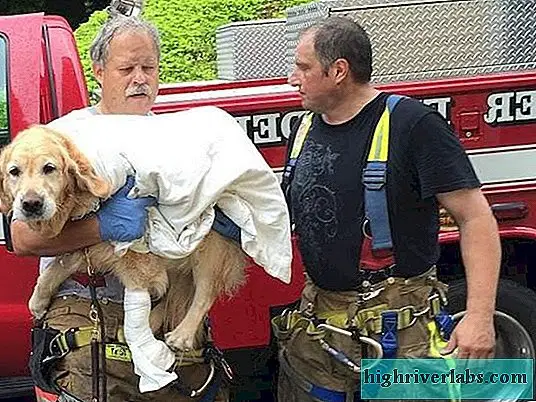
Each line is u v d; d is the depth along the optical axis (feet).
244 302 13.60
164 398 10.19
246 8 23.89
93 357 9.82
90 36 22.35
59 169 8.80
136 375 10.00
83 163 8.96
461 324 10.31
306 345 11.29
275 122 13.67
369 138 10.50
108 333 9.89
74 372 10.03
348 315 10.82
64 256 9.91
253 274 13.55
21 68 13.33
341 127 10.69
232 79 18.37
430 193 10.25
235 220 9.58
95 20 23.09
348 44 10.45
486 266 10.24
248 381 15.11
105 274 9.74
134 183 9.22
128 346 9.73
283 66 18.29
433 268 10.92
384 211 10.36
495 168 14.07
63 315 10.07
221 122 9.76
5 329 13.48
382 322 10.68
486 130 14.03
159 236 9.32
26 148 8.77
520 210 14.14
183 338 9.62
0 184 9.04
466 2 14.65
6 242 13.21
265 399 15.34
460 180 10.18
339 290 10.89
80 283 10.17
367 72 10.61
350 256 10.65
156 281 9.55
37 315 10.37
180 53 22.77
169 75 22.44
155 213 9.37
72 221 9.23
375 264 10.66
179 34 22.91
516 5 14.75
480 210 10.26
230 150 9.52
